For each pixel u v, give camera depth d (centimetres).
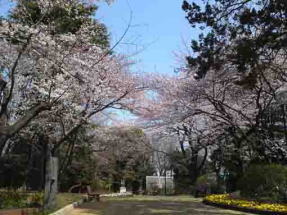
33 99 2008
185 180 4150
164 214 1742
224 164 3206
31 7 1684
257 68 1650
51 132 2266
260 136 2533
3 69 1797
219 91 2561
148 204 2255
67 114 2123
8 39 1652
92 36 2083
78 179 3441
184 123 2975
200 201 2545
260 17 1548
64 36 1773
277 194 1997
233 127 2655
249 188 2117
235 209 1938
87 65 1983
